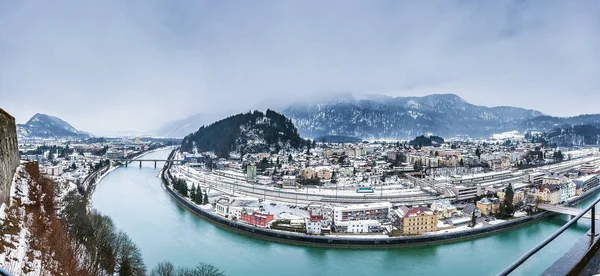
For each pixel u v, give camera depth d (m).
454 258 102.62
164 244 113.19
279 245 114.62
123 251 82.06
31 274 41.88
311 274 91.44
